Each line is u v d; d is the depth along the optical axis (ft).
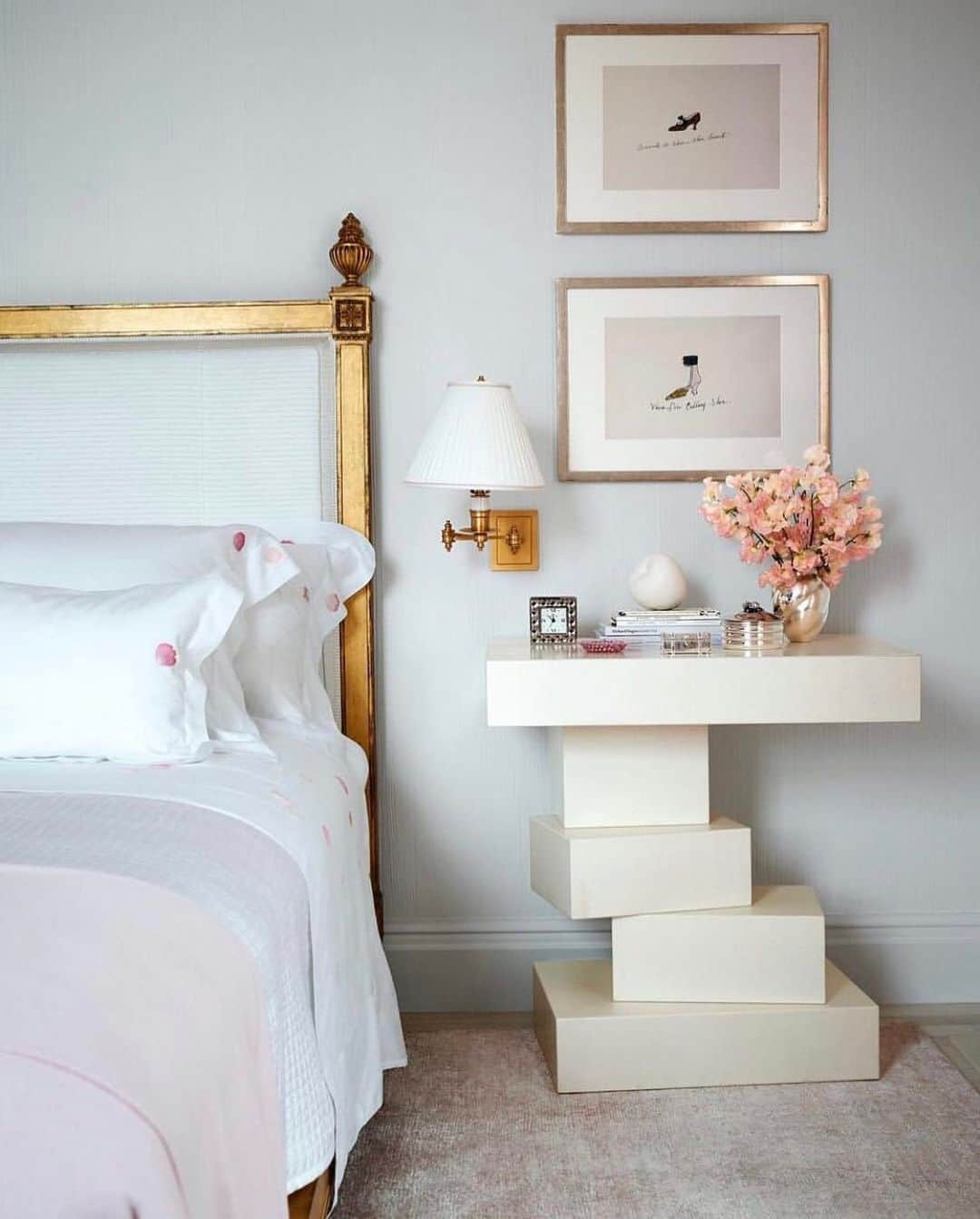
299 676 8.54
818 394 9.29
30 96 9.23
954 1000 9.59
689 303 9.23
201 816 5.70
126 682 6.69
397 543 9.37
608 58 9.16
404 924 9.55
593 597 9.39
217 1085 3.70
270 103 9.21
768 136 9.20
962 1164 6.94
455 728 9.45
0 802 5.59
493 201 9.24
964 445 9.37
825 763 9.53
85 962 3.69
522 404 9.32
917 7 9.18
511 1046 8.79
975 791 9.55
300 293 9.30
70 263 9.30
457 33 9.17
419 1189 6.75
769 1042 8.00
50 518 9.27
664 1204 6.56
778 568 8.58
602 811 8.36
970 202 9.27
